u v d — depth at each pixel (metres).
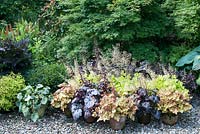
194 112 5.48
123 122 4.95
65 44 6.60
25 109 5.27
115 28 6.09
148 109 5.00
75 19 6.51
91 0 6.20
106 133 4.91
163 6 6.39
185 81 5.83
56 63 6.48
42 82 5.73
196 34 6.37
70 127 5.09
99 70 5.62
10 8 9.12
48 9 7.79
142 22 6.29
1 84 5.45
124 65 5.73
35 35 7.59
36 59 6.67
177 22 6.14
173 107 5.01
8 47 5.97
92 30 6.19
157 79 5.41
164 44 6.61
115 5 6.07
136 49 6.22
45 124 5.18
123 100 4.95
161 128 5.02
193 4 6.28
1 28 8.54
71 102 5.23
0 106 5.32
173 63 6.30
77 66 5.63
